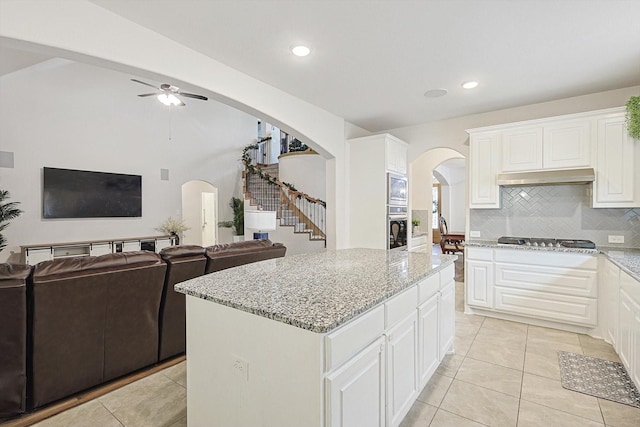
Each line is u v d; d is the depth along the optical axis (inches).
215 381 60.8
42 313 75.2
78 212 232.5
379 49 105.3
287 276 76.4
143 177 271.4
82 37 80.6
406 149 194.7
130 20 89.3
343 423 49.7
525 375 96.4
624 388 89.0
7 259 203.2
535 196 154.7
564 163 136.3
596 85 134.3
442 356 96.7
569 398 84.6
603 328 122.9
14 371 73.9
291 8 84.0
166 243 277.6
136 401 82.9
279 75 124.6
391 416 64.9
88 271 81.4
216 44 102.2
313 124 157.2
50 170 218.7
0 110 201.0
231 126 346.3
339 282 70.1
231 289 64.1
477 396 85.7
